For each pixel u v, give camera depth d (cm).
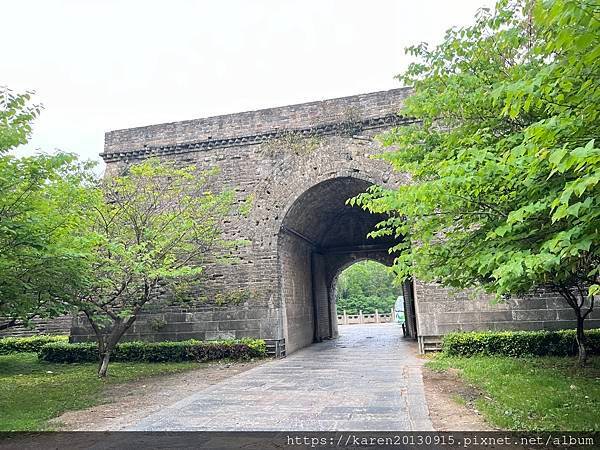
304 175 1617
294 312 1798
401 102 1576
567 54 448
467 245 715
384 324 4128
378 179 1535
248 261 1622
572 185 363
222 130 1734
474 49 801
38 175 823
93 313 1277
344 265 2520
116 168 1792
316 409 801
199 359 1526
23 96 809
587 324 1362
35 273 912
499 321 1420
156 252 1259
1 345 1989
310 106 1672
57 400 963
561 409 684
